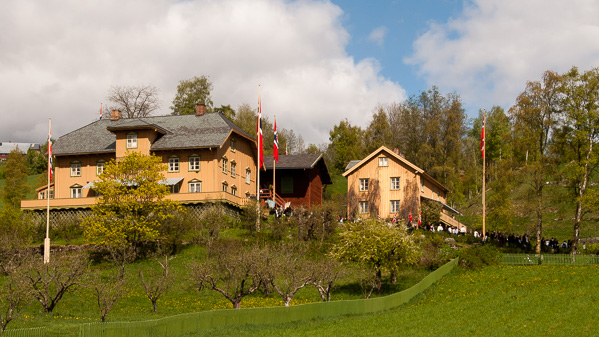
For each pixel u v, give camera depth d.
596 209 55.88
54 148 68.81
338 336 30.39
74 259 41.66
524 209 58.59
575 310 33.72
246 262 38.28
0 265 43.62
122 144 65.31
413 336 30.11
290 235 56.25
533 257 50.41
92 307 38.88
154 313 37.22
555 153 58.34
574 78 58.66
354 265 45.97
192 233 55.00
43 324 32.31
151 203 53.50
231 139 68.94
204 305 39.84
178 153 65.44
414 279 47.28
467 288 43.44
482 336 29.44
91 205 63.03
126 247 50.62
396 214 67.75
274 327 32.31
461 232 65.75
